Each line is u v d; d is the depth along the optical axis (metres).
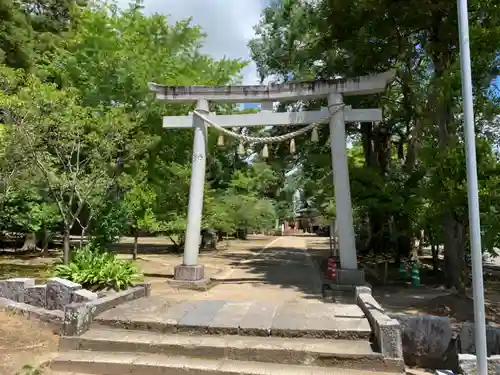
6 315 7.18
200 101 12.93
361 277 11.30
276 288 12.10
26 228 17.94
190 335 6.20
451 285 12.69
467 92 4.70
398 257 17.45
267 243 36.19
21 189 14.16
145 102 18.16
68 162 12.62
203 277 12.48
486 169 7.63
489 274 15.69
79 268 9.23
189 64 20.59
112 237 14.84
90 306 6.59
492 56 8.09
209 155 21.95
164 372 5.29
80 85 18.20
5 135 10.83
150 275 14.01
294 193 41.50
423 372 5.73
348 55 15.53
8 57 17.64
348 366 5.28
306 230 59.25
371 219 20.67
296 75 18.75
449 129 10.05
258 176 26.08
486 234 7.55
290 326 6.14
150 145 16.44
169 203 18.69
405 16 11.95
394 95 18.16
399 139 22.12
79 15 20.88
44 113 11.48
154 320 6.46
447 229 9.95
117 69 17.77
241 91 12.80
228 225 23.17
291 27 18.02
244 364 5.38
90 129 12.88
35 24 21.70
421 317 6.21
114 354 5.76
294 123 12.49
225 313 6.93
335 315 6.78
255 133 22.97
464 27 4.78
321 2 15.84
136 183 17.45
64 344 6.00
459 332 6.12
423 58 15.74
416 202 12.19
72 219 12.40
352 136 23.80
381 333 5.34
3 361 5.40
